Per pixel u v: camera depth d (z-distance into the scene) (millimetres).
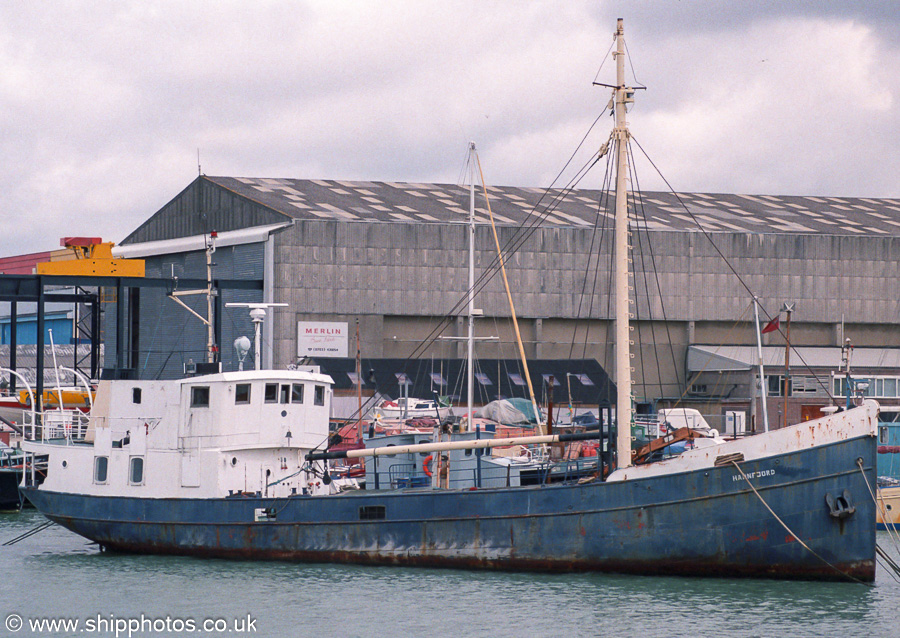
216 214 126000
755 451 42250
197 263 123688
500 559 44812
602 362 119438
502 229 116938
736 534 42250
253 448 48938
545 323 118625
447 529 45438
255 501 47906
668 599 40906
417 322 116188
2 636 38688
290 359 112125
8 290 93062
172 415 49938
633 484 43344
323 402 50969
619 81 46062
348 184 140375
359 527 46531
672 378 120750
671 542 42844
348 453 47812
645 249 119562
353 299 113875
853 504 41156
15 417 92625
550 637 36844
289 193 129375
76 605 42031
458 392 107438
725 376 117250
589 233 118625
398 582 44000
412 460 56031
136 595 43281
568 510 44031
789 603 40344
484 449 53906
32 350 171375
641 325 120250
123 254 131375
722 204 141125
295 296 112438
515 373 112000
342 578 44875
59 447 53625
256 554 48031
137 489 50719
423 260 115625
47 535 60531
